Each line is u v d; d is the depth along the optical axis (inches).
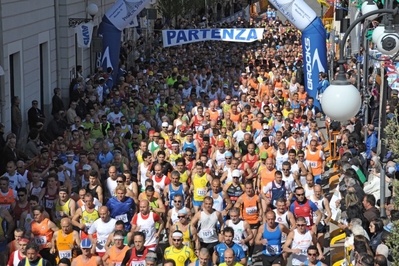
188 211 938.1
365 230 834.2
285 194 1030.4
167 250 826.8
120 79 1827.0
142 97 1674.5
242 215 990.4
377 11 580.7
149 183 1013.8
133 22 2402.8
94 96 1673.2
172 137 1268.5
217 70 2015.3
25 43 1553.9
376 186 1015.6
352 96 554.6
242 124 1330.0
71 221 919.0
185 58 2423.7
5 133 1416.1
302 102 1742.1
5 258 878.4
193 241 889.5
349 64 1973.4
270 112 1466.5
